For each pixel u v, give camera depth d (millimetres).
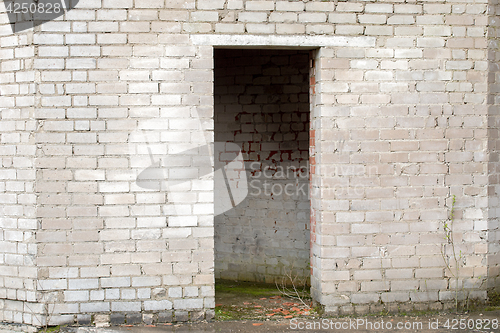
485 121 4242
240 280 5742
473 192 4238
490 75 4258
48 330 3883
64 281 3910
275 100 5543
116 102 3928
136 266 3961
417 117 4168
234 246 5773
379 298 4156
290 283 5469
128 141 3943
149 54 3938
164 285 3986
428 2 4160
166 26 3941
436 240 4203
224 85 5750
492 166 4277
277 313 4320
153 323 3971
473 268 4246
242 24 3988
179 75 3963
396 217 4152
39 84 3881
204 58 3977
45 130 3889
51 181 3896
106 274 3938
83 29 3895
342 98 4098
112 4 3900
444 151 4199
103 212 3930
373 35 4113
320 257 4121
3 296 4027
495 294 4301
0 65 3996
